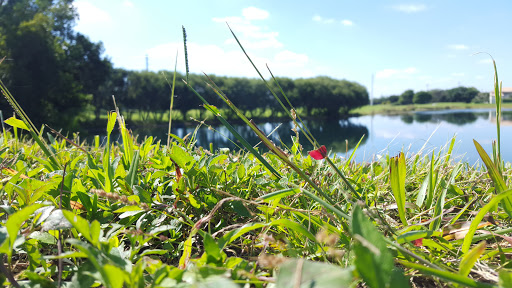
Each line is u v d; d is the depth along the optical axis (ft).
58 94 89.71
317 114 142.72
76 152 6.46
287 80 135.74
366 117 162.30
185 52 3.77
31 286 2.35
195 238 3.64
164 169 4.80
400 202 3.41
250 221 3.74
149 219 3.69
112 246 2.58
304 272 1.71
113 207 3.79
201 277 2.19
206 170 4.11
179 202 3.97
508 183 5.13
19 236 2.39
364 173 5.86
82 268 2.35
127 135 4.87
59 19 100.68
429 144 6.30
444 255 2.94
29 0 93.15
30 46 84.23
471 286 2.08
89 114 100.58
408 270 2.84
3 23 84.12
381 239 1.89
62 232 2.92
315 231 3.48
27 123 4.74
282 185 4.21
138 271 2.14
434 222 3.39
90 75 100.68
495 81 3.40
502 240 3.50
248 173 4.70
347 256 2.72
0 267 2.33
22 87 82.02
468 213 4.23
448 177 5.27
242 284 2.39
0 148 6.43
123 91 101.71
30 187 3.51
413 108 224.12
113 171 4.22
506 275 1.93
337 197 4.38
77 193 3.60
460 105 234.38
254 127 3.22
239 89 101.30
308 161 4.95
